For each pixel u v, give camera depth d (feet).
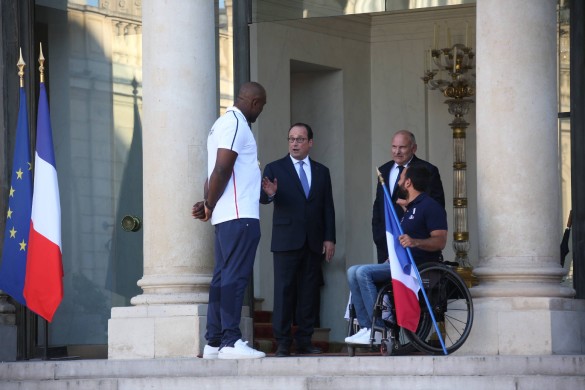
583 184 57.06
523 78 52.44
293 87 81.41
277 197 57.88
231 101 63.93
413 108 80.94
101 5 68.95
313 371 47.01
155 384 47.42
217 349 50.78
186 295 55.31
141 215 68.03
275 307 56.90
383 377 45.29
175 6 56.39
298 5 65.67
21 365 50.60
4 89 66.74
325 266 79.92
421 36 80.74
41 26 69.00
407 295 48.96
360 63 81.51
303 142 58.65
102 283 68.23
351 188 80.48
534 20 52.60
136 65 68.39
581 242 57.06
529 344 50.72
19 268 57.26
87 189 68.74
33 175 66.33
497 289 51.75
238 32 63.82
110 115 68.74
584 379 44.47
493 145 52.65
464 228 72.43
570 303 51.67
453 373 45.73
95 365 49.70
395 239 49.47
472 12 79.05
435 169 56.08
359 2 66.69
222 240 49.49
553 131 52.80
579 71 57.31
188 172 56.03
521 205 52.29
